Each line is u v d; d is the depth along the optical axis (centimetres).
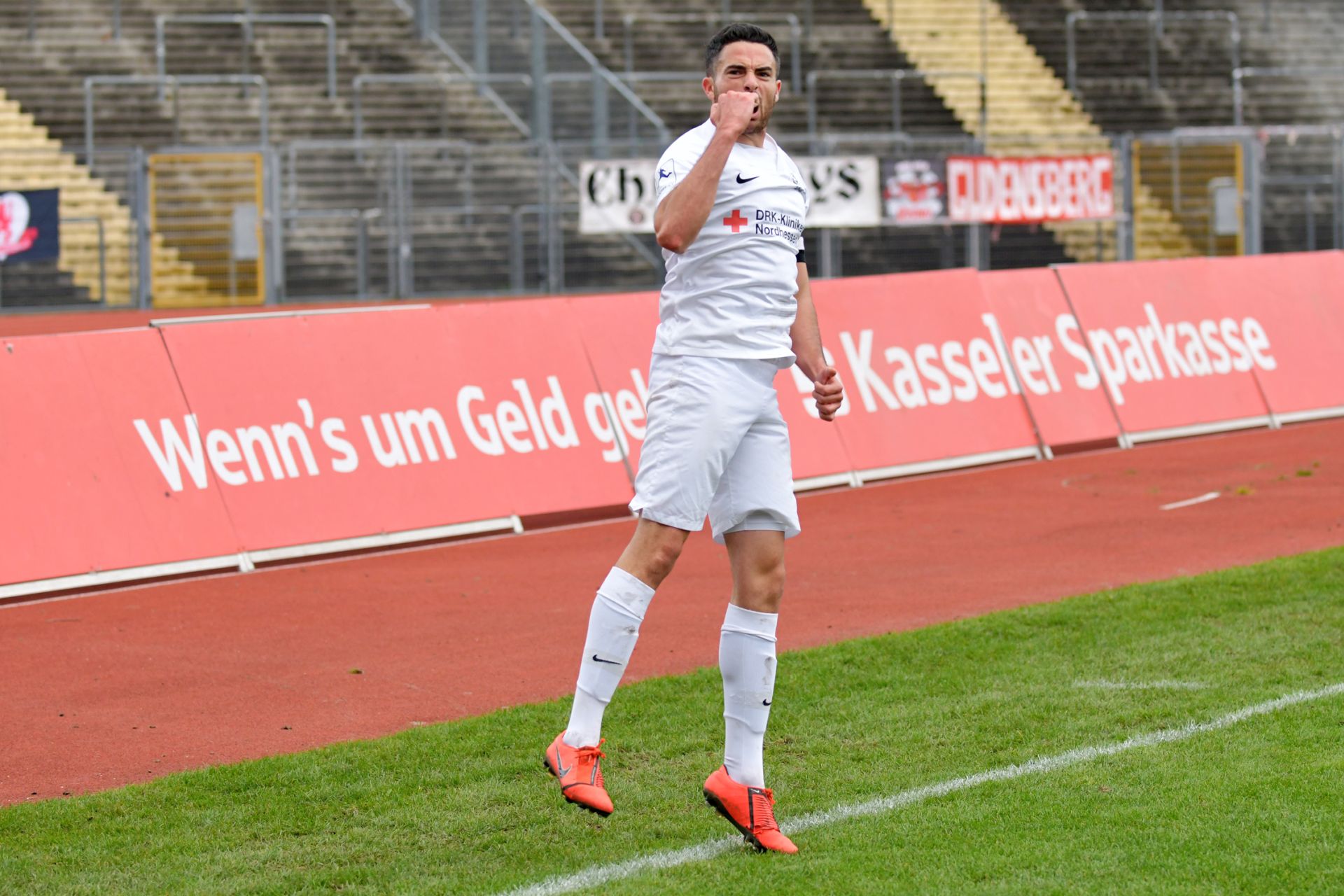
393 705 2055
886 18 10225
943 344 4141
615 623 1435
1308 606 2353
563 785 1432
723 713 1902
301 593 2800
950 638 2250
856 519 3422
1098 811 1510
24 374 2889
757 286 1425
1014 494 3681
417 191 8050
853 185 7506
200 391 3066
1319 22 10862
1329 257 5047
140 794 1653
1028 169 7712
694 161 1423
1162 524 3238
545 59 8644
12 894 1379
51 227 7344
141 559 2909
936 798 1570
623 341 3691
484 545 3250
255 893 1373
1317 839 1419
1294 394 4772
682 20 9919
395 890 1371
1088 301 4450
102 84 8900
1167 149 8444
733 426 1420
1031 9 10350
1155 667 2050
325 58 9231
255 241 7769
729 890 1344
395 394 3294
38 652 2397
